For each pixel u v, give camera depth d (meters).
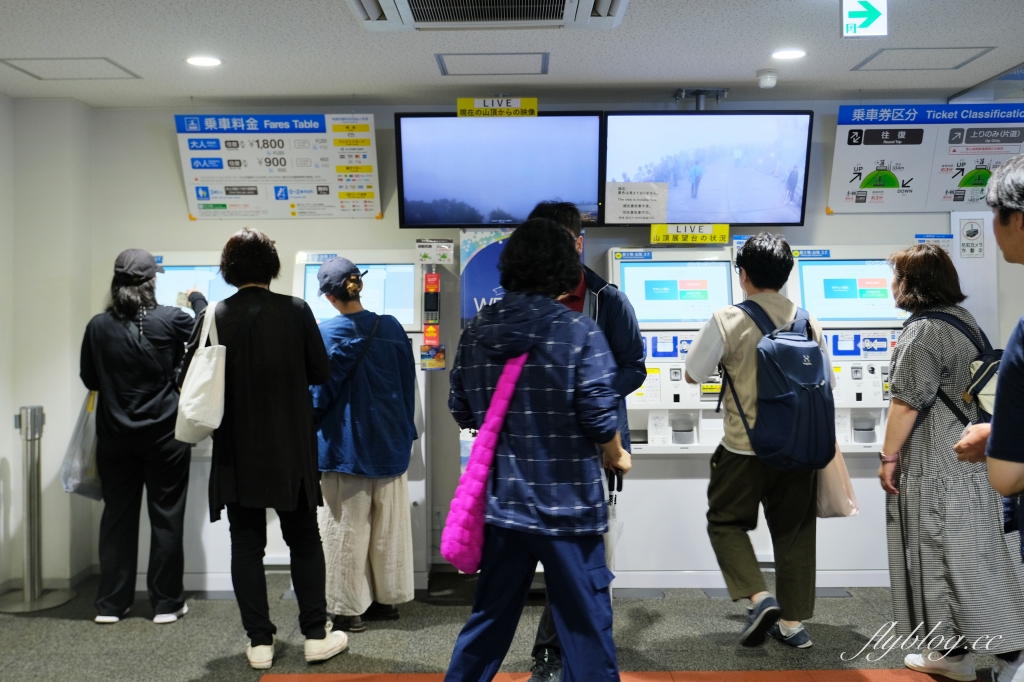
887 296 3.86
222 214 4.08
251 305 2.84
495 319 2.10
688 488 3.79
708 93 3.96
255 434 2.78
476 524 2.03
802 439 2.62
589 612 1.97
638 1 2.79
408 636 3.24
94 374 3.42
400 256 3.91
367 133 3.95
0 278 3.81
